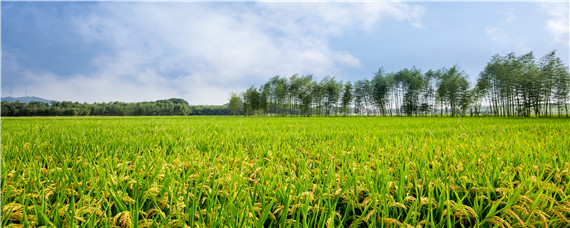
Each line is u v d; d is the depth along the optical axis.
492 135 4.71
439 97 56.09
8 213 1.21
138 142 3.51
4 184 1.62
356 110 68.88
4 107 82.38
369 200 1.42
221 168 2.07
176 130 5.98
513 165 2.36
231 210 1.25
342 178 1.79
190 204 1.51
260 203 1.46
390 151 2.99
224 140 3.99
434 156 2.66
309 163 2.47
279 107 77.25
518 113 43.00
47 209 1.42
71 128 7.23
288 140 4.18
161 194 1.53
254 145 3.46
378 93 61.06
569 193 1.67
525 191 1.67
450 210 1.30
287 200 1.38
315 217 1.37
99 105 114.12
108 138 4.26
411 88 57.66
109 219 1.21
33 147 3.16
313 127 7.93
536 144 3.45
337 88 65.19
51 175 1.89
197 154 2.75
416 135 4.96
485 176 1.83
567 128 6.46
